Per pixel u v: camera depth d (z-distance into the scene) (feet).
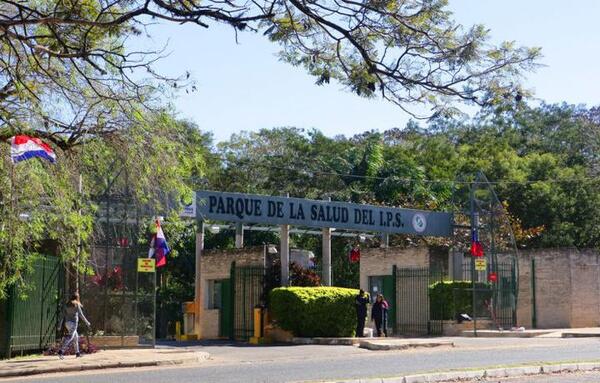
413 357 70.79
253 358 73.46
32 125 58.23
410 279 110.93
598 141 201.67
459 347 82.94
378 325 101.19
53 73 53.52
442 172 167.53
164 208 70.79
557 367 59.67
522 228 162.30
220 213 95.14
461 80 39.40
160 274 134.92
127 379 55.31
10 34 41.14
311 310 94.43
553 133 204.85
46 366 63.46
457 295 107.65
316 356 74.33
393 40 39.65
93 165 64.28
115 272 80.33
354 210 106.11
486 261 109.40
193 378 55.16
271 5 40.40
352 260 121.49
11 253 66.49
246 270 100.89
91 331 79.30
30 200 62.18
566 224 160.35
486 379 54.44
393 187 155.53
